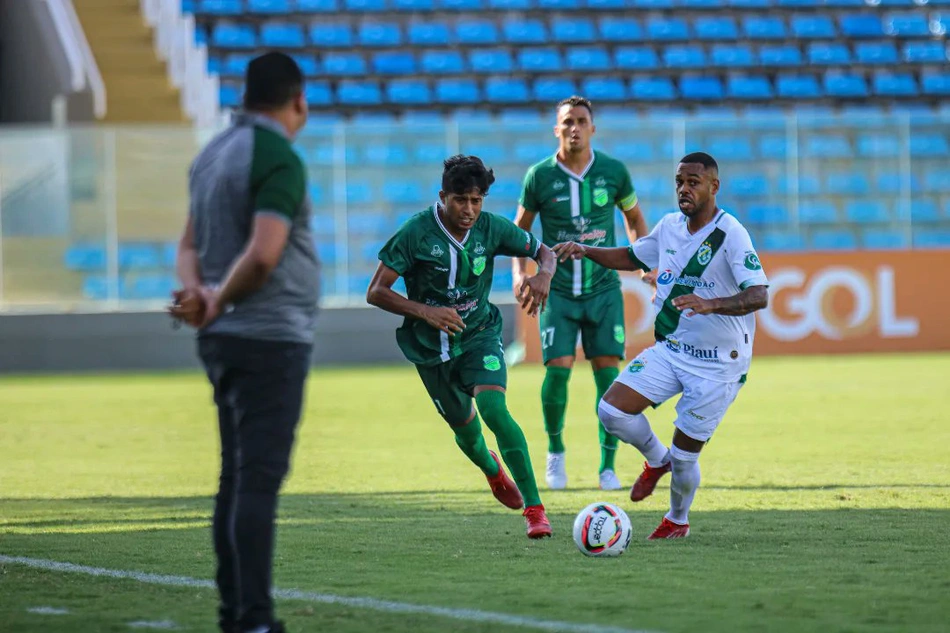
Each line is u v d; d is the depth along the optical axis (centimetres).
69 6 7719
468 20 8262
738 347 1936
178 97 7912
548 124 6612
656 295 2011
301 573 1703
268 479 1277
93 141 6344
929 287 6506
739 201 6712
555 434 2641
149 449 3434
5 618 1436
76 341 6322
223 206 1288
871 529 2025
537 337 6369
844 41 8262
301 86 1325
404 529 2091
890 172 6781
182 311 1253
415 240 2027
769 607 1456
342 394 4959
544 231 2820
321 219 6494
